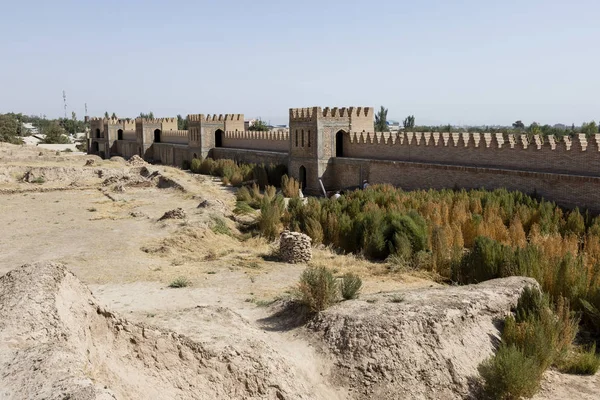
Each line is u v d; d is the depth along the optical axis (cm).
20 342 744
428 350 1063
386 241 2094
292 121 4519
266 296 1514
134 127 8525
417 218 2216
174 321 1124
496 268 1642
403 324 1094
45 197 3559
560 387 1049
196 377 880
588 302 1378
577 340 1287
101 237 2269
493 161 3094
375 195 2938
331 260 2019
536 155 2841
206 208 2902
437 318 1127
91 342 830
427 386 1004
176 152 7006
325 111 4225
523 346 1098
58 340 761
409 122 10494
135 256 1941
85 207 3139
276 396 905
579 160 2619
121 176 4559
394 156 3853
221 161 5512
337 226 2325
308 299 1250
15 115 17825
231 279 1691
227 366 916
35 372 662
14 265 1814
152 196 3625
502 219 2370
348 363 1041
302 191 4450
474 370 1059
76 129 18538
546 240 1850
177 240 2141
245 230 2647
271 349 1024
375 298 1299
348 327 1110
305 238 1969
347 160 4141
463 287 1386
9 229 2464
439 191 3253
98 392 622
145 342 897
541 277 1516
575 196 2572
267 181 4606
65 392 614
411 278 1759
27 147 7112
